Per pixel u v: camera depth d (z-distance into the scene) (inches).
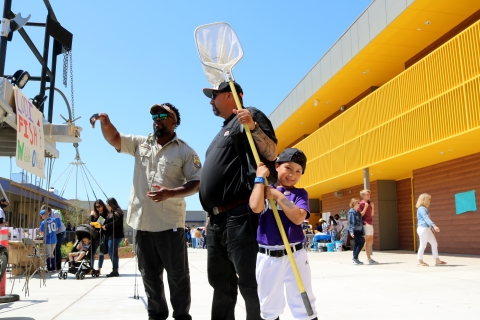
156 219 169.2
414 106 550.3
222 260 147.9
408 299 243.6
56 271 478.9
